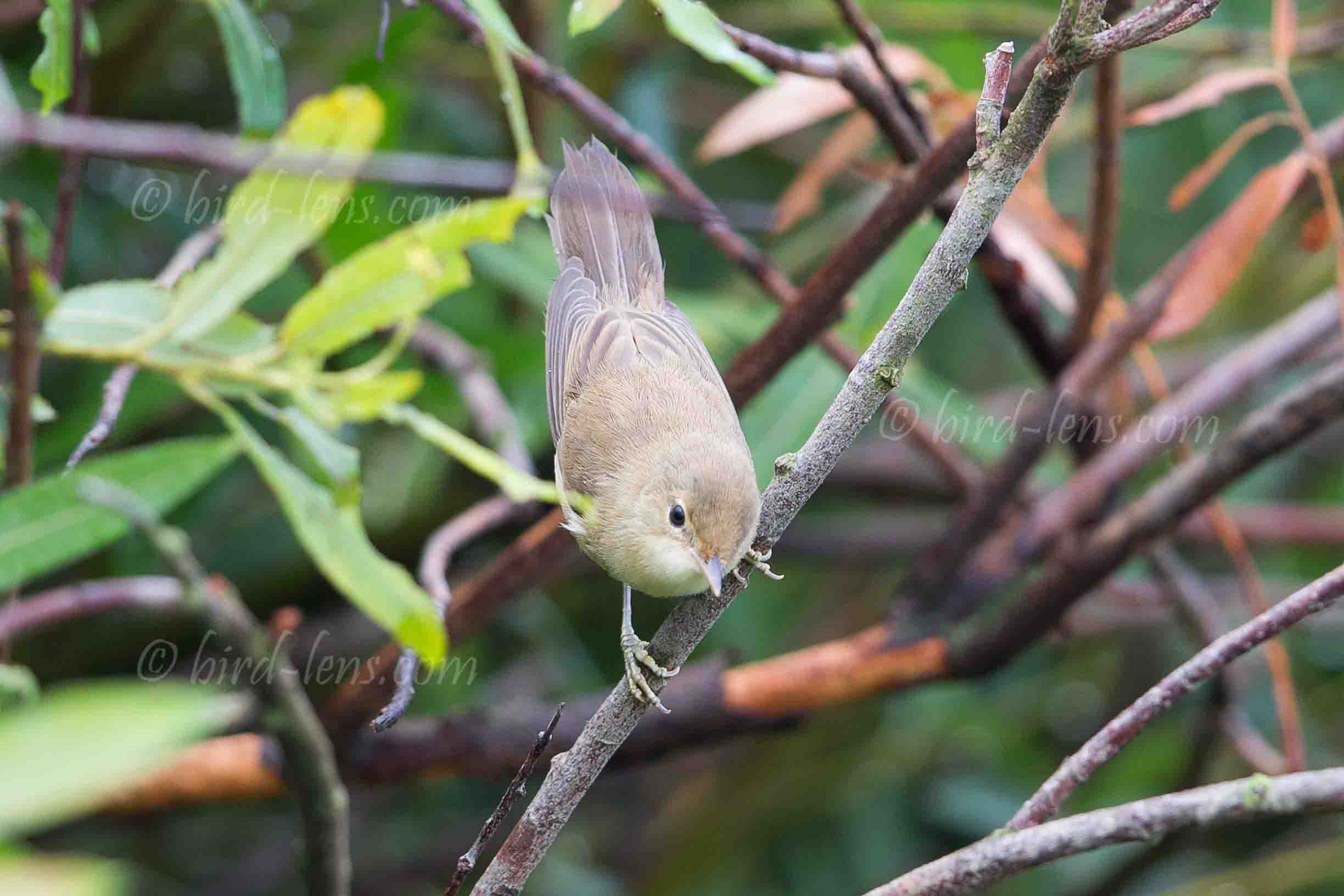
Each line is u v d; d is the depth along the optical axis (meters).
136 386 9.48
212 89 11.92
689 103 13.60
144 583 4.21
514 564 8.06
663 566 7.46
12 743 2.35
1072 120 11.97
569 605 12.96
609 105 11.93
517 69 7.91
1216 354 13.76
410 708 11.36
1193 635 10.55
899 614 8.94
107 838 11.06
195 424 10.87
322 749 4.43
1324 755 12.70
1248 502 14.11
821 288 7.63
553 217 8.88
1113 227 8.66
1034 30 11.12
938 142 7.98
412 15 9.37
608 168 7.54
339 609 11.80
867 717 12.57
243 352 4.17
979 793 12.75
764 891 12.49
